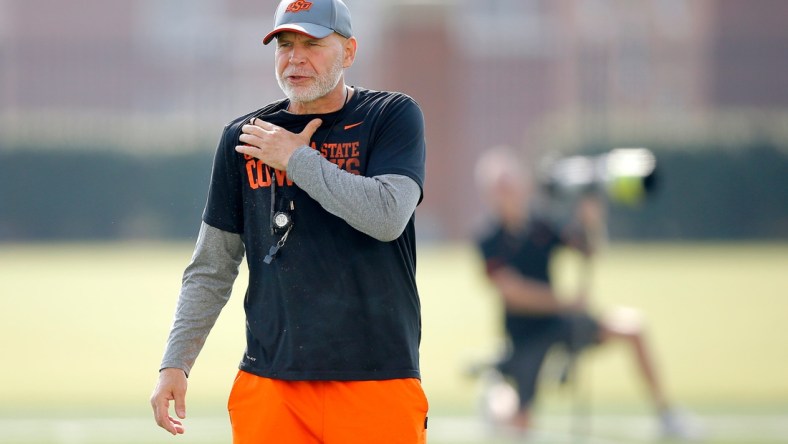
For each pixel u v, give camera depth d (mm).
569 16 136000
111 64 148000
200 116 149375
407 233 15492
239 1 152000
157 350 47375
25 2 149375
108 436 30203
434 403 36312
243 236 15734
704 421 32906
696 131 111875
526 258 32062
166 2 152000
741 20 136375
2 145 116688
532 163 116875
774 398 36531
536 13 139750
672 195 109688
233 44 151125
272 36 15266
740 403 35719
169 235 117438
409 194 14836
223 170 15656
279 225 15086
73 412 34000
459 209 131250
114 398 36594
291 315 15117
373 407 15055
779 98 134875
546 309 31812
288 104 15992
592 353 34219
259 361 15422
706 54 135375
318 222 15078
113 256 95250
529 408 31781
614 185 30047
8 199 116750
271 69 151000
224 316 55250
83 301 63625
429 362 44312
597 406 35812
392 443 15086
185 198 117562
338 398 15078
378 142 15211
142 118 132500
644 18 135875
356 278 15055
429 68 117125
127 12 150625
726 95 135250
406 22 117062
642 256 91062
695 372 41594
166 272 79375
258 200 15352
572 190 31219
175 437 30062
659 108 134250
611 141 112188
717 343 48375
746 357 44812
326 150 15250
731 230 110375
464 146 136625
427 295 66125
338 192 14477
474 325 54281
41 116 120688
